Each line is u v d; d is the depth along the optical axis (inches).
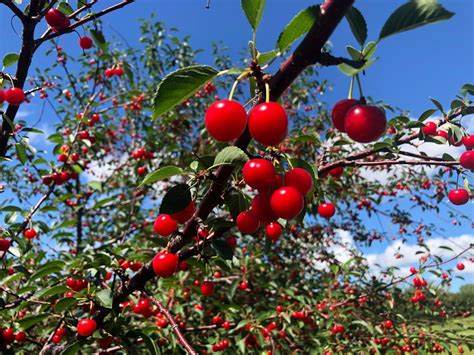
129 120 44.6
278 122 7.2
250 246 38.2
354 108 8.2
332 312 27.3
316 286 36.2
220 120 7.3
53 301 17.2
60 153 25.9
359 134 8.0
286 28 6.9
